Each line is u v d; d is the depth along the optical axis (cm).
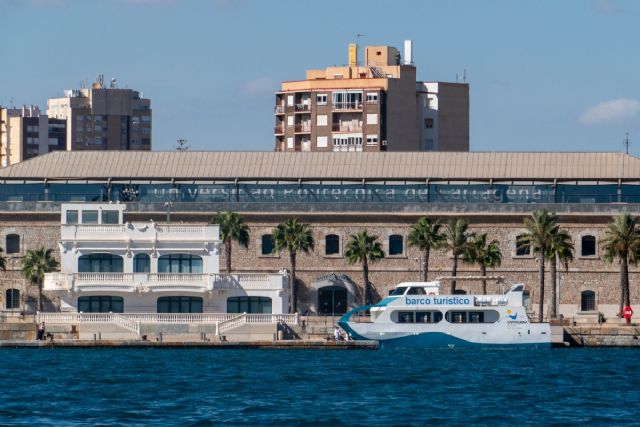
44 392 19825
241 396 19562
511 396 19812
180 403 18800
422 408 18538
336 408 18462
